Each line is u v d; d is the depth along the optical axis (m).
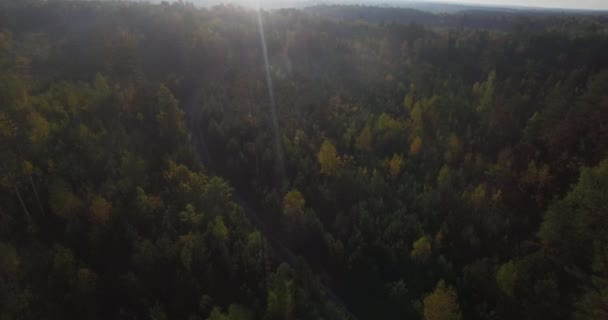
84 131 67.44
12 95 59.00
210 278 49.19
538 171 64.69
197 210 59.50
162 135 78.38
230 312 42.19
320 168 76.19
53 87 88.44
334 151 71.75
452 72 123.81
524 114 85.31
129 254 51.44
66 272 45.56
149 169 68.62
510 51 125.44
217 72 126.00
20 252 49.78
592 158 63.47
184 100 109.69
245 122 89.56
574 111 67.06
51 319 42.97
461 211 62.62
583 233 43.97
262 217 70.50
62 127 68.88
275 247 64.50
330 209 68.69
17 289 42.09
